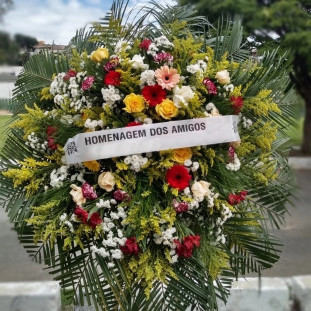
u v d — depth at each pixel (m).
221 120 1.52
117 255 1.42
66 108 1.56
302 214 1.81
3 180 1.67
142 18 1.75
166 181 1.48
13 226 1.67
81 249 1.49
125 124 1.52
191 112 1.48
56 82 1.64
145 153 1.50
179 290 1.53
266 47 1.66
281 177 1.73
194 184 1.49
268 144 1.63
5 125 1.83
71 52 1.82
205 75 1.55
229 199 1.52
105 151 1.46
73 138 1.49
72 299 1.57
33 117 1.58
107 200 1.47
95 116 1.53
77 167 1.55
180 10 1.76
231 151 1.54
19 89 1.83
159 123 1.47
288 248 2.11
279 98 1.70
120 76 1.50
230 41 1.73
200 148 1.52
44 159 1.65
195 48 1.57
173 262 1.46
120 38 1.71
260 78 1.65
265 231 1.77
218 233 1.56
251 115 1.69
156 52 1.58
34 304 2.20
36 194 1.59
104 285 1.55
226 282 1.83
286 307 2.16
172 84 1.48
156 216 1.44
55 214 1.50
